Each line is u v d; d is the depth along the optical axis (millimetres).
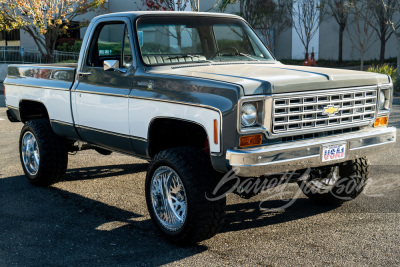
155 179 4621
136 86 4852
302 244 4457
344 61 27422
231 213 5391
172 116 4426
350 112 4590
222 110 3986
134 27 5027
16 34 26797
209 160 4363
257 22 25188
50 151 6156
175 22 5277
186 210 4297
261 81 4055
